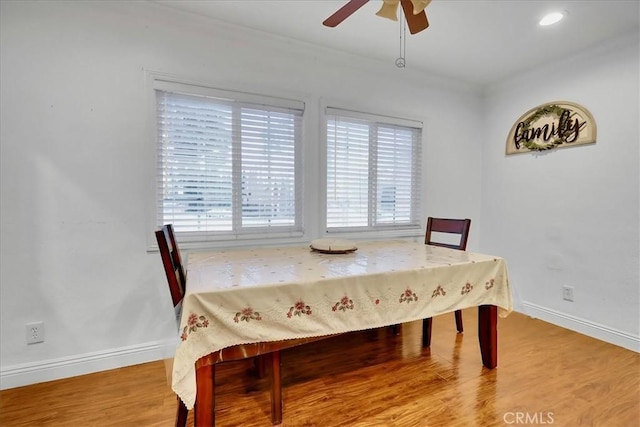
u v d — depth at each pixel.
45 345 1.86
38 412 1.58
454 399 1.67
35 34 1.80
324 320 1.44
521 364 2.04
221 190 2.36
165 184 2.19
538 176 2.93
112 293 2.02
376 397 1.70
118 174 2.01
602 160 2.46
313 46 2.54
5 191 1.77
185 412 1.37
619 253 2.36
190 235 2.26
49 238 1.86
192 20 2.14
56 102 1.86
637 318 2.26
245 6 2.04
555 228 2.79
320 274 1.53
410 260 1.90
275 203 2.56
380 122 2.96
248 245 2.44
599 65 2.47
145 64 2.06
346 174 2.84
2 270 1.77
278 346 1.42
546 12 2.06
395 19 1.57
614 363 2.05
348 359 2.13
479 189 3.51
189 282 1.37
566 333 2.56
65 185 1.89
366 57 2.75
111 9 1.96
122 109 2.01
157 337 2.13
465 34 2.35
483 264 1.88
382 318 1.58
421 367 2.01
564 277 2.72
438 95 3.23
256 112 2.45
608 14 2.08
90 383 1.84
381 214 3.03
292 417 1.54
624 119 2.32
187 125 2.23
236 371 1.99
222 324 1.25
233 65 2.32
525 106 3.05
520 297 3.09
